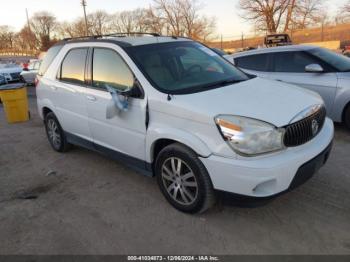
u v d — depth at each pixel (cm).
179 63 411
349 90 559
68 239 334
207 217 354
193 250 307
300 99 352
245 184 300
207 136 316
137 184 441
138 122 377
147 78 371
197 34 4694
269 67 668
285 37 2173
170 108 341
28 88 1712
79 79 470
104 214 374
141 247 316
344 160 469
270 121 304
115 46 414
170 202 375
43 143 647
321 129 362
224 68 437
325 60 609
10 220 374
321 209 354
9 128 800
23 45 9275
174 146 344
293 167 304
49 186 455
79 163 527
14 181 479
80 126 484
